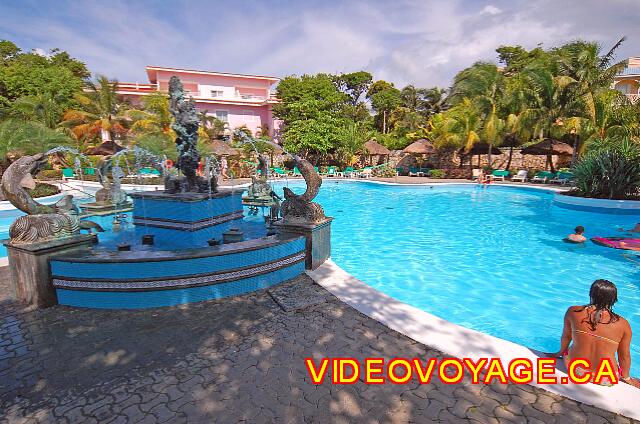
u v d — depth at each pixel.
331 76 53.81
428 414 2.79
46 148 22.72
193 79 39.03
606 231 11.07
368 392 3.05
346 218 13.69
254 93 41.72
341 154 33.53
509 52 43.09
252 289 5.26
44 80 29.69
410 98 49.16
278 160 33.31
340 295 5.04
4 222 12.13
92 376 3.33
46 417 2.80
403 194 20.44
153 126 26.77
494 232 11.26
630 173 14.01
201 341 3.92
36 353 3.72
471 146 25.67
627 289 6.61
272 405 2.90
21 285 4.86
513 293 6.55
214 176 8.60
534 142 25.53
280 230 6.16
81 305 4.85
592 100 20.97
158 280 4.75
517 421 2.71
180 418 2.77
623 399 2.91
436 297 6.43
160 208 7.70
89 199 14.05
